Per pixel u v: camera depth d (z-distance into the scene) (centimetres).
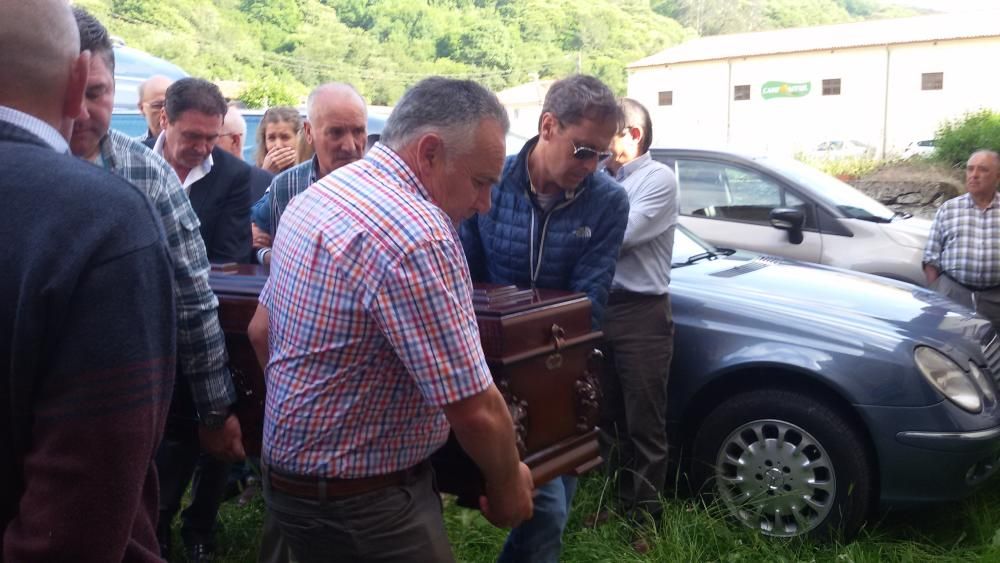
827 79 4784
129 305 132
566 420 244
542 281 310
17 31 138
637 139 385
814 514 386
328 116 356
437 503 215
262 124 555
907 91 4612
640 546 375
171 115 359
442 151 204
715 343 407
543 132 297
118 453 131
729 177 698
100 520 131
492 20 7838
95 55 238
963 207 586
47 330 128
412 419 200
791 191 676
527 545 286
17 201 130
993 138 1692
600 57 8069
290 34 6631
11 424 131
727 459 404
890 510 391
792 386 395
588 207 304
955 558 376
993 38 4375
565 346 240
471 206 213
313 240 194
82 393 129
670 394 419
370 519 198
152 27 5119
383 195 193
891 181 1341
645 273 381
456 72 7150
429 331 184
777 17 11388
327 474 196
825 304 416
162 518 331
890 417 371
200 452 339
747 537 385
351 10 7375
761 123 4959
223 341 255
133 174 250
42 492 129
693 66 5100
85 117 236
